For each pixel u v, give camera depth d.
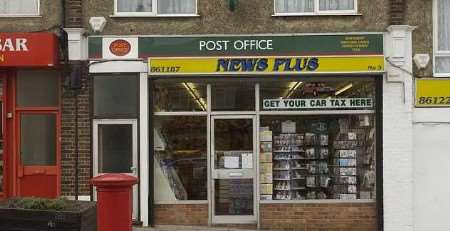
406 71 12.36
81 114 12.34
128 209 7.27
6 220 8.17
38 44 11.94
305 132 12.78
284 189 12.77
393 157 12.41
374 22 12.39
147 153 12.38
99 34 12.35
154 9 12.43
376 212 12.55
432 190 12.45
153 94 12.53
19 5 12.50
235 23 12.38
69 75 12.30
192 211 12.65
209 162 12.67
